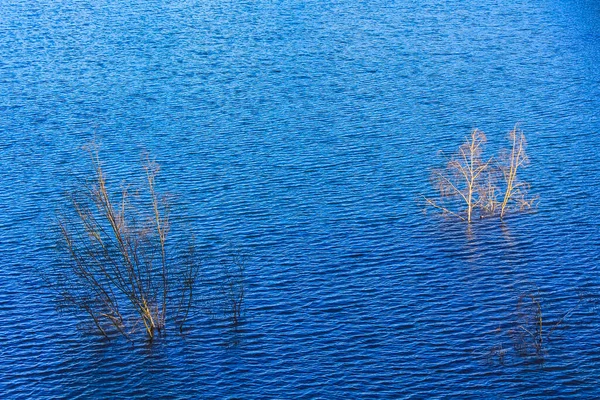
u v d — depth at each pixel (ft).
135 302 150.10
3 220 195.72
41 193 210.59
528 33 375.25
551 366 137.59
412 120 260.42
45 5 465.47
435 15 419.13
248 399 132.16
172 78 315.99
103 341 149.07
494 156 226.58
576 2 442.91
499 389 132.46
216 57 346.33
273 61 338.34
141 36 386.32
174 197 205.57
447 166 213.25
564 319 150.61
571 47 346.74
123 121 266.57
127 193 205.57
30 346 148.36
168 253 177.58
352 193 206.69
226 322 153.28
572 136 240.12
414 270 170.09
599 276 164.76
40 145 245.86
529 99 277.64
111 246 179.01
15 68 333.62
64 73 325.62
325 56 344.49
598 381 133.69
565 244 177.88
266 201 203.00
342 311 156.04
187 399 133.08
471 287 162.91
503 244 179.01
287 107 277.44
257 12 437.17
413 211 196.24
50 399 134.51
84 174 222.28
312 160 228.63
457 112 266.77
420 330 149.28
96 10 448.65
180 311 156.97
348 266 172.35
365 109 272.72
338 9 439.63
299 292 162.91
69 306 159.33
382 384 134.82
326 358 142.10
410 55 342.44
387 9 437.17
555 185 206.69
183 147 241.14
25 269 173.68
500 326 149.48
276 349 144.97
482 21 403.34
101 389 136.67
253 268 172.04
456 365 139.03
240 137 248.73
